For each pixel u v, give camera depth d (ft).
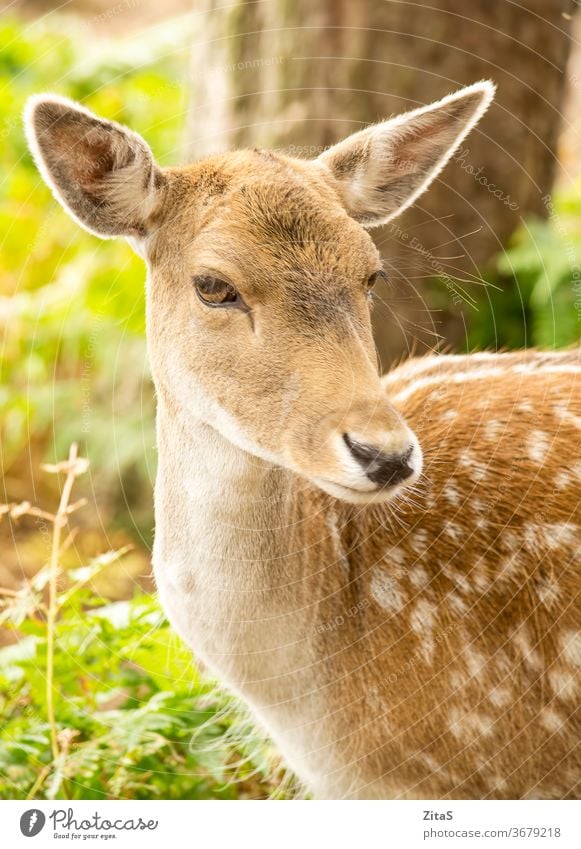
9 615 23.48
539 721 20.10
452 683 19.94
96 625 22.82
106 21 55.67
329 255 17.52
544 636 19.88
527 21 31.48
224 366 17.65
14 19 49.34
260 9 31.07
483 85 20.47
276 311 17.26
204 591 19.30
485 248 31.81
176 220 18.51
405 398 22.02
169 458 19.44
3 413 34.88
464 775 20.35
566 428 20.95
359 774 20.38
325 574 19.61
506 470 20.58
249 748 23.17
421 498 20.45
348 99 30.68
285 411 17.08
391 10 30.27
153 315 19.16
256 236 17.49
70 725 22.11
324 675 19.77
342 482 16.40
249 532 18.92
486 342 31.35
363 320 17.76
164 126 37.24
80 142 18.43
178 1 59.31
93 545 32.99
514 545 20.04
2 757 21.48
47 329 34.86
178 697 22.45
